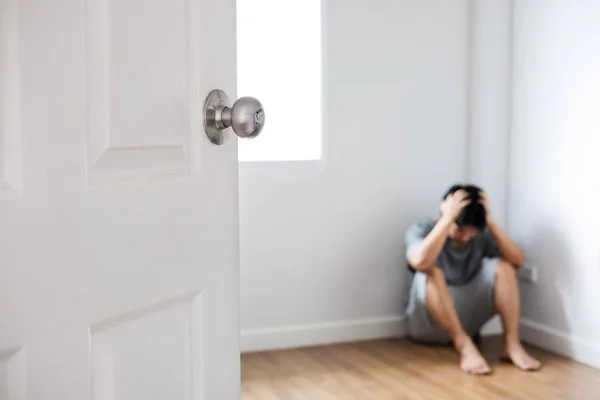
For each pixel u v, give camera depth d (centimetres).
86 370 91
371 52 401
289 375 347
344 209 403
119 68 95
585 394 319
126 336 98
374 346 396
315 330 400
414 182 414
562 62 372
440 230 362
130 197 97
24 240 82
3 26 80
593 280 359
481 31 411
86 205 90
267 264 391
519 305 369
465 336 365
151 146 101
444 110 417
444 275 379
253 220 388
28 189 83
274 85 401
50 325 86
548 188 385
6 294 81
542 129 388
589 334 363
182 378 109
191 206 109
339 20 394
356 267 407
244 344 388
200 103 111
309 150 403
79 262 89
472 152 419
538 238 393
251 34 396
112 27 93
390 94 406
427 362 366
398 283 416
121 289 96
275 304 394
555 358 373
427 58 411
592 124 355
